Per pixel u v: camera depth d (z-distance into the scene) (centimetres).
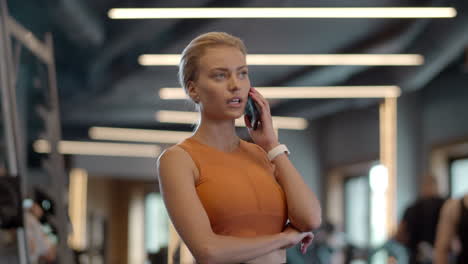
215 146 249
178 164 240
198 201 238
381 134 1602
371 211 1789
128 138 2197
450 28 1172
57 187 688
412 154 1550
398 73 1458
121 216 2545
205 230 234
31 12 1203
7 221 454
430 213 811
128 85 1650
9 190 455
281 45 1389
